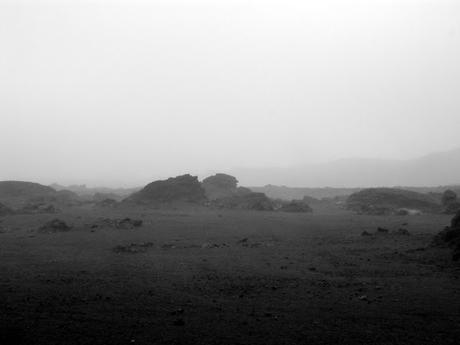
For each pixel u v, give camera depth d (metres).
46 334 8.97
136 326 9.45
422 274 14.12
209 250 19.58
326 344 8.43
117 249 19.44
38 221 31.88
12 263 16.70
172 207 42.97
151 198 46.34
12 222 31.61
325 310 10.51
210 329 9.25
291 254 18.39
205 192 53.50
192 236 24.11
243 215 36.19
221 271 15.07
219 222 30.77
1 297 11.71
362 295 11.79
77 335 8.93
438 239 19.27
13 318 9.95
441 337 8.73
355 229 26.44
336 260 16.91
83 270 15.32
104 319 9.91
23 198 52.06
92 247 20.55
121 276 14.34
